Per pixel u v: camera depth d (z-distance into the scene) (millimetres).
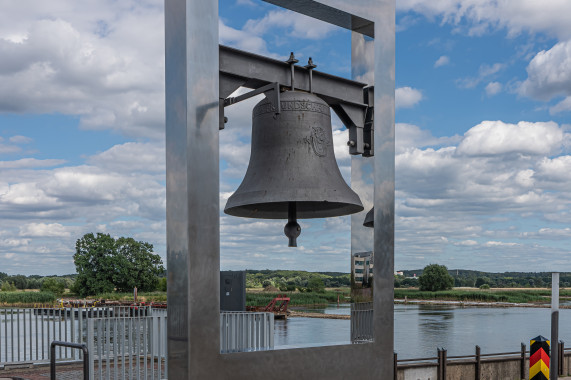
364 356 3719
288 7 3793
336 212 4375
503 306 94938
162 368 12891
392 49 4098
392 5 4125
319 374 3498
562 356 15617
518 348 34344
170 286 3039
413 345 36062
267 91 3371
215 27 3123
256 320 12523
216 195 3062
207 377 3008
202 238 3002
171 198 3049
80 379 12312
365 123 4199
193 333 2953
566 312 75812
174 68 3062
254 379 3201
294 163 4016
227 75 3477
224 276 18641
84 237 125875
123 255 126062
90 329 11133
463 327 50500
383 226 3906
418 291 148750
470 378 14711
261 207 4484
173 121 3053
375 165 3914
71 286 126938
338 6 3811
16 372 13352
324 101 4137
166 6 3123
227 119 3508
